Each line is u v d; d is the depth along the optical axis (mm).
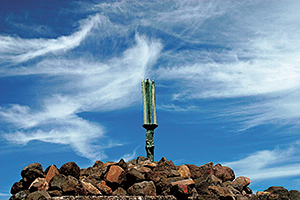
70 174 9344
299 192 10930
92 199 8641
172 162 11195
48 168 9531
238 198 10438
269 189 11289
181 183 9898
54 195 8594
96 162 11477
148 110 12422
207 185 10500
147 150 12203
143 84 12578
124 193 9562
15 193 9117
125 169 10648
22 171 9297
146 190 9398
